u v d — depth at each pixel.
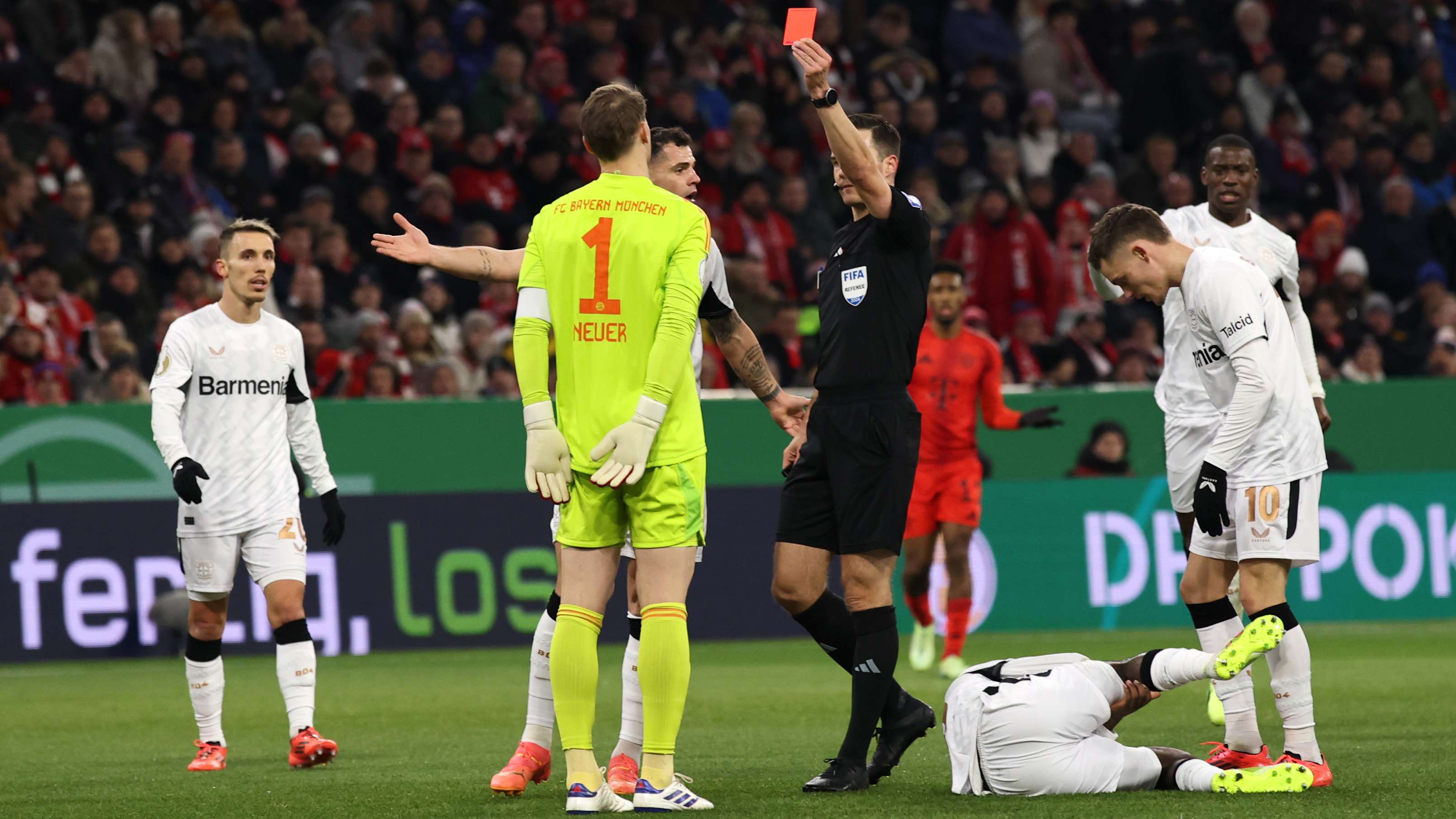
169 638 39.00
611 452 15.62
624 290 15.92
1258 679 31.98
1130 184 58.62
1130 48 66.62
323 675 35.38
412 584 40.38
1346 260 54.81
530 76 58.22
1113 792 16.59
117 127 51.69
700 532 16.25
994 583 43.53
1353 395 47.03
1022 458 44.78
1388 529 45.56
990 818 15.01
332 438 40.94
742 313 47.88
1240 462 17.75
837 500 17.59
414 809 16.47
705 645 41.97
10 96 51.44
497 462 42.09
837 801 16.38
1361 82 65.94
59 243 47.25
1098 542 44.28
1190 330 18.20
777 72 60.16
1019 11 66.31
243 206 50.62
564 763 21.12
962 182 58.28
